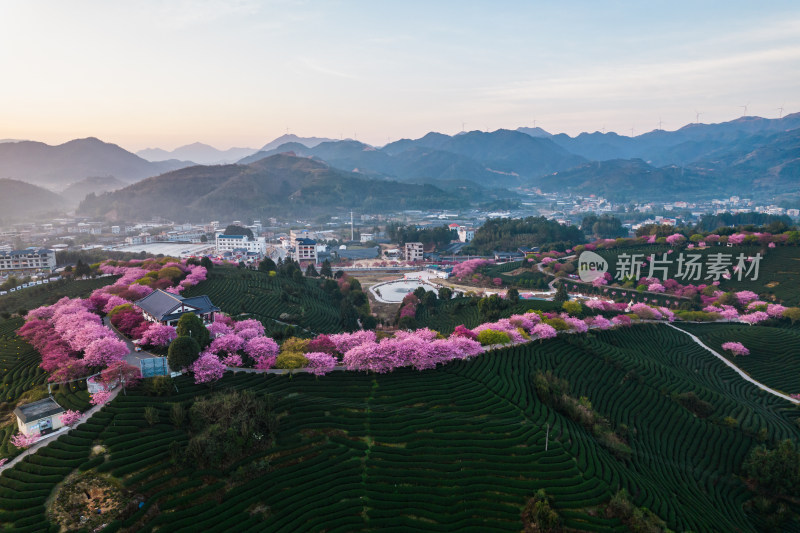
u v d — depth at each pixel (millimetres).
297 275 184875
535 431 71000
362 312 166375
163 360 80125
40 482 53625
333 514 54969
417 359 86500
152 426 64375
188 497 53312
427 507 56750
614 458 70500
